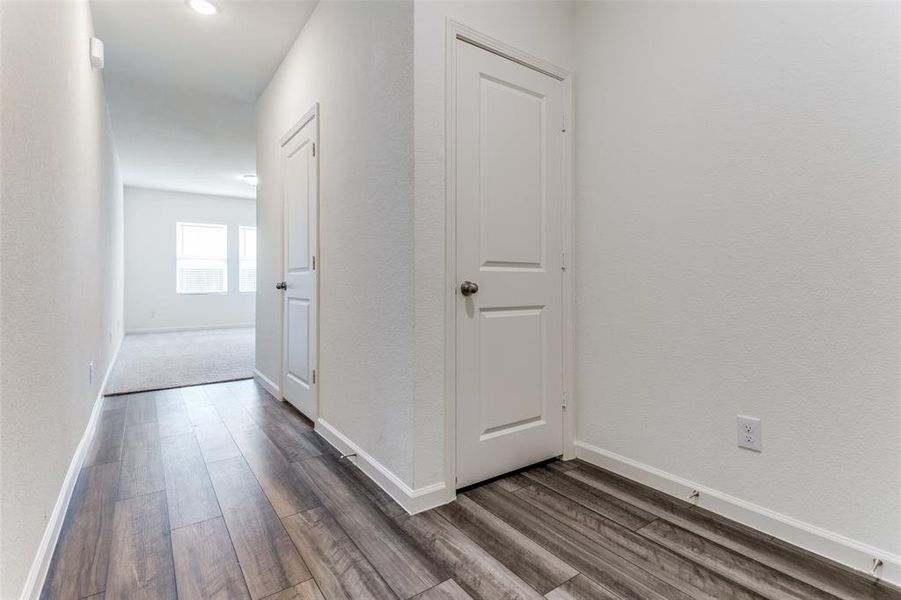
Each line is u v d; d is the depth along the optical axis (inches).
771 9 58.1
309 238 105.0
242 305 335.9
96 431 100.0
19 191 44.1
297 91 111.2
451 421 68.4
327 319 95.1
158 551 54.7
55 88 60.7
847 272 52.0
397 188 67.7
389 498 68.7
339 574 50.4
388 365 70.7
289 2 97.6
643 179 73.5
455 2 68.4
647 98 72.8
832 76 52.9
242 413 114.2
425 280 65.3
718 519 62.3
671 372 69.6
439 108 66.6
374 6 73.8
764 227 58.9
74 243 79.1
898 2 48.4
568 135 83.8
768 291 58.6
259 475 77.0
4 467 38.4
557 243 82.7
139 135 183.5
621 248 77.0
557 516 63.3
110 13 100.5
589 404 82.9
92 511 64.4
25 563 44.4
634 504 66.7
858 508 51.4
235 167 234.7
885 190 49.3
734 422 62.1
